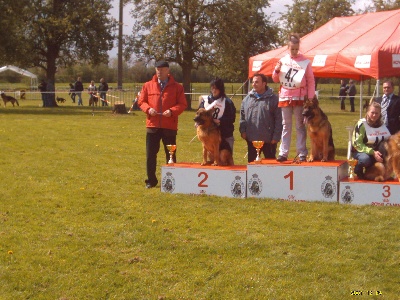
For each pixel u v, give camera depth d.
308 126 7.51
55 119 21.80
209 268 5.10
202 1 32.16
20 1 28.84
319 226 6.23
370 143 7.39
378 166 7.15
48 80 35.38
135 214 6.87
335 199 7.23
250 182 7.56
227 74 38.62
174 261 5.27
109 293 4.60
